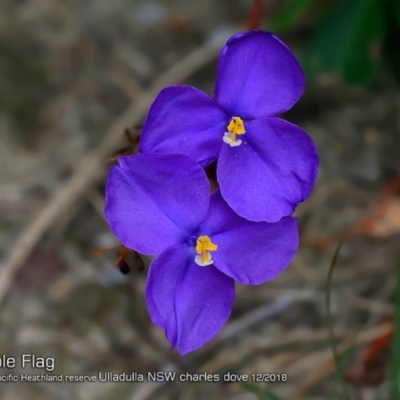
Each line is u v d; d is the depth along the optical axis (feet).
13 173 2.39
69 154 2.41
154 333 2.26
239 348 2.25
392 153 2.38
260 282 1.88
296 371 2.22
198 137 1.87
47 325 2.26
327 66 2.30
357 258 2.30
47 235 2.33
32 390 2.22
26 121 2.46
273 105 1.87
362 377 2.20
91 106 2.51
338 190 2.35
